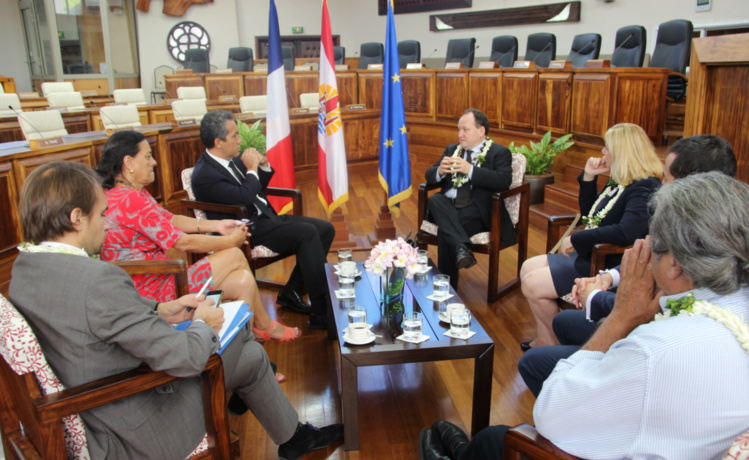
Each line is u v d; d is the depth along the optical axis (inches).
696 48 95.0
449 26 404.2
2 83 300.0
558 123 224.8
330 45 146.0
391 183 153.1
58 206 51.4
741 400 36.0
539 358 70.2
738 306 38.1
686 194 39.6
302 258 117.5
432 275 103.5
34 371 48.0
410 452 77.7
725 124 92.9
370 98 320.8
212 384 57.6
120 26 440.8
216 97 344.8
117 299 51.0
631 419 38.6
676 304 39.6
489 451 56.8
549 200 204.1
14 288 51.1
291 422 73.0
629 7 303.4
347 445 77.5
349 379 75.6
